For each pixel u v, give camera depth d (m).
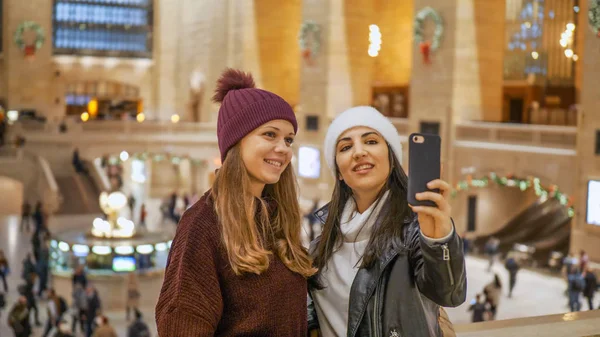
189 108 45.78
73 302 15.73
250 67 39.44
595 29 19.95
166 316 2.06
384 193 2.54
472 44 26.83
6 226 29.31
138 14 48.53
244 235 2.16
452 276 2.16
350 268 2.54
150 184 42.38
